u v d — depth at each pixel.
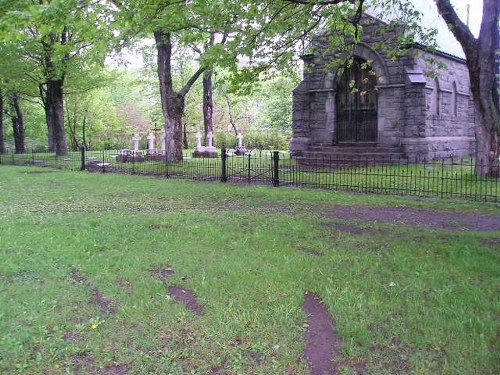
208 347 4.30
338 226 9.25
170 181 16.94
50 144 38.94
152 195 13.42
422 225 9.45
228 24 11.37
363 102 24.02
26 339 4.38
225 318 4.83
